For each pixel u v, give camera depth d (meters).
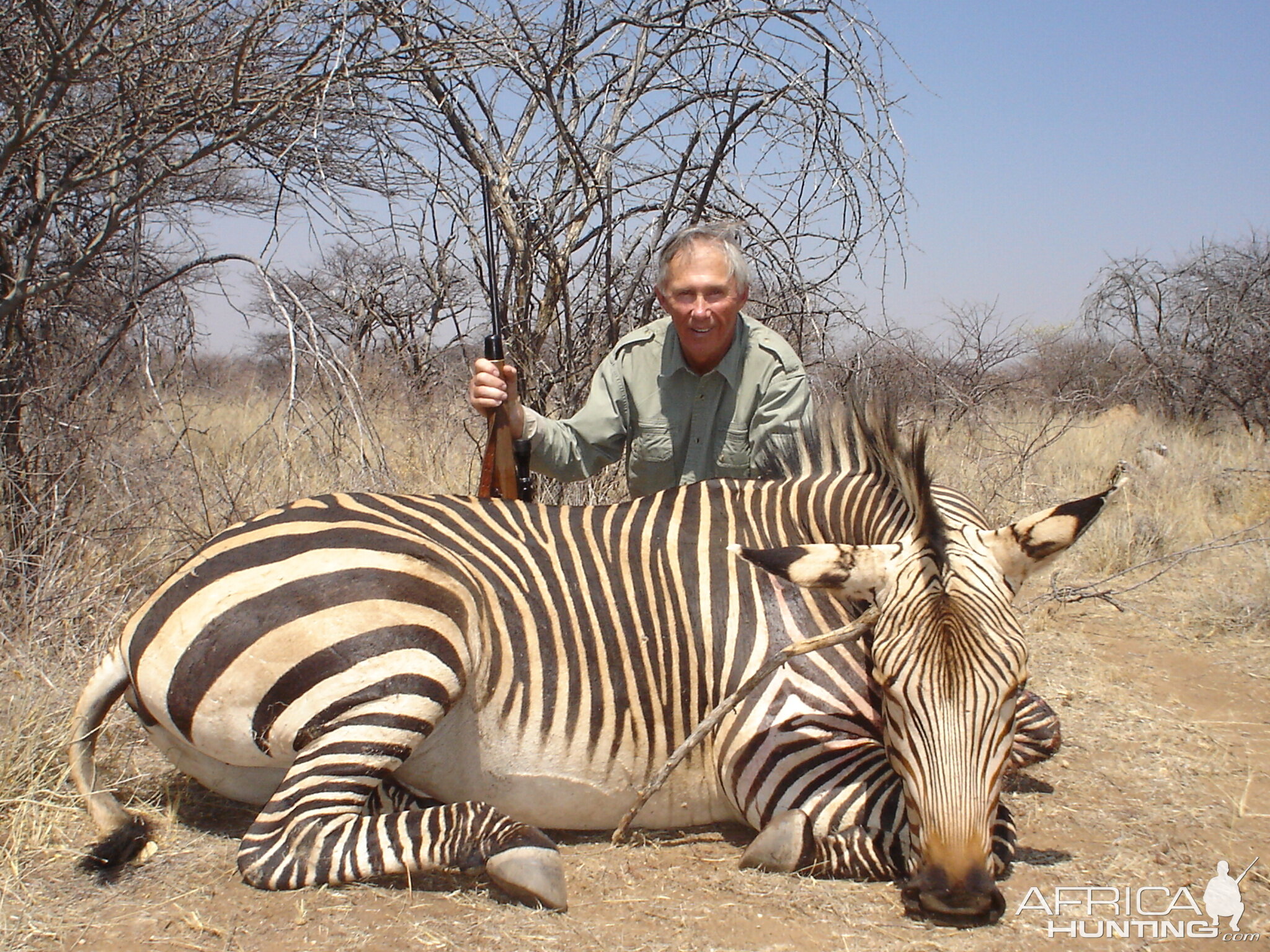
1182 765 3.81
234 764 2.97
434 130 5.35
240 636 2.83
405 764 3.04
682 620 3.20
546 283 5.77
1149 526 7.25
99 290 5.68
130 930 2.57
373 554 2.94
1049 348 16.56
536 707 3.05
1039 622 5.62
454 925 2.60
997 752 2.54
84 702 3.02
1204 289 14.73
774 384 4.22
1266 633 5.44
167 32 4.39
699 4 5.27
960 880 2.50
